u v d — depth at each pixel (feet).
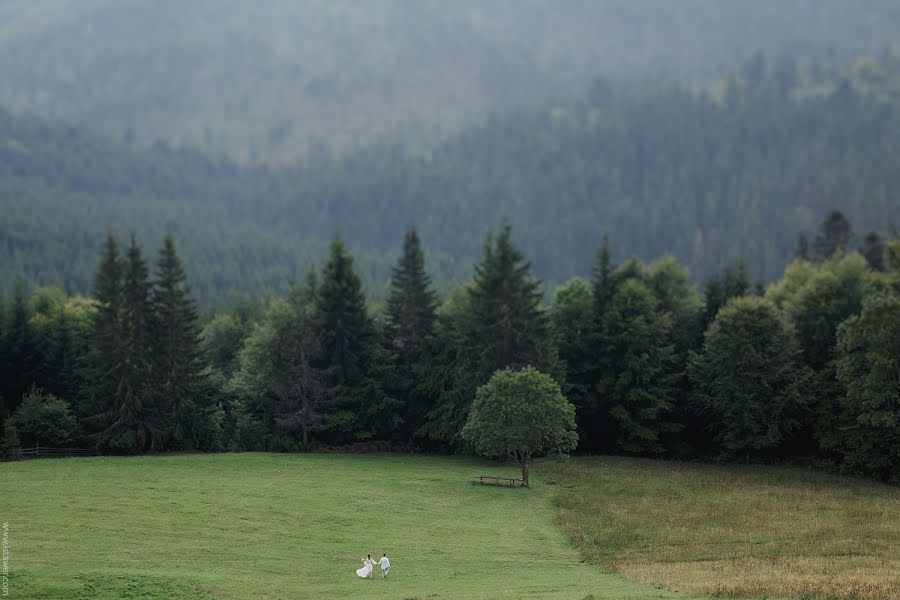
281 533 134.82
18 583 97.96
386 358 254.68
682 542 143.74
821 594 102.99
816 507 175.83
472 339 246.68
